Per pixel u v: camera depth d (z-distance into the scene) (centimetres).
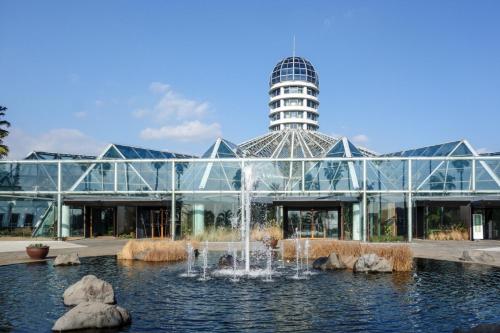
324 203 4488
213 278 2073
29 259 2786
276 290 1784
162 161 4631
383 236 4325
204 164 4656
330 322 1312
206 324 1295
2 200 4797
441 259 2816
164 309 1474
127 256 2820
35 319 1355
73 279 2038
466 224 4697
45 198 4806
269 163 4709
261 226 4631
